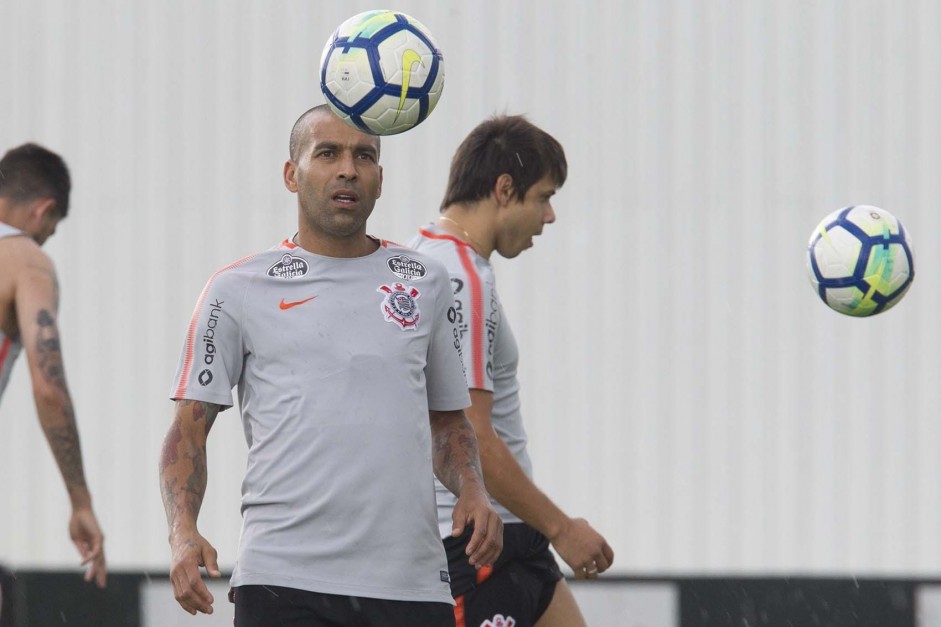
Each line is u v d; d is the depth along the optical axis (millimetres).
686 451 23250
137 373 23734
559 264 23422
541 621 14352
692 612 23094
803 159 23281
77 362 23781
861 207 13852
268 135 23562
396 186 23453
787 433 23250
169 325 23734
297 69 23516
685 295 23328
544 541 14062
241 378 10883
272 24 23484
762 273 23312
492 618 13492
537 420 23391
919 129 23203
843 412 23250
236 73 23594
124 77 23719
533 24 23312
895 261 13531
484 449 12703
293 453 10344
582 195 23406
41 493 23734
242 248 23641
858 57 23266
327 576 10242
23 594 23562
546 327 23422
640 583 23156
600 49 23312
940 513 23109
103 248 23781
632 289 23375
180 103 23641
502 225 13977
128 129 23719
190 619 23469
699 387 23281
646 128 23328
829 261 13648
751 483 23234
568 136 23359
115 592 23578
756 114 23266
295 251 10852
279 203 23609
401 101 10586
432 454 11320
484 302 13008
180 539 9992
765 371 23266
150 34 23656
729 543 23234
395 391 10539
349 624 10312
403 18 10930
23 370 23844
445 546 13352
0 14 23750
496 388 13898
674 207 23344
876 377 23250
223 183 23641
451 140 23359
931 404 23203
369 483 10320
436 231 13758
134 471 23734
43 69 23766
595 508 23328
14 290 13633
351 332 10562
